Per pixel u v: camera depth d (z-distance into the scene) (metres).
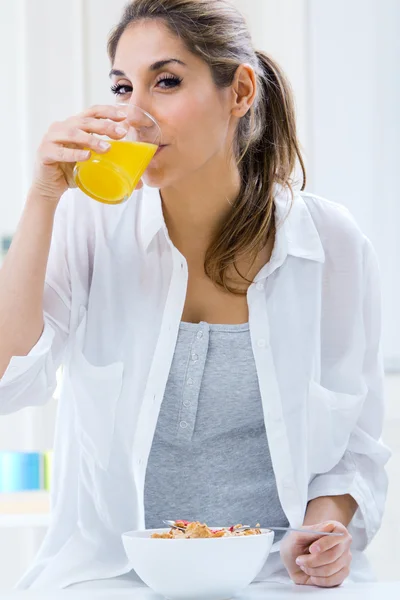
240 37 1.70
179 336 1.78
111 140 1.52
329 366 1.91
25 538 3.25
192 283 1.82
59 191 1.65
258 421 1.80
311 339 1.85
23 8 3.23
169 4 1.60
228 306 1.82
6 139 3.32
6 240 3.29
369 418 1.96
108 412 1.81
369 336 1.95
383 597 1.37
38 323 1.70
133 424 1.80
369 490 1.85
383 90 3.31
